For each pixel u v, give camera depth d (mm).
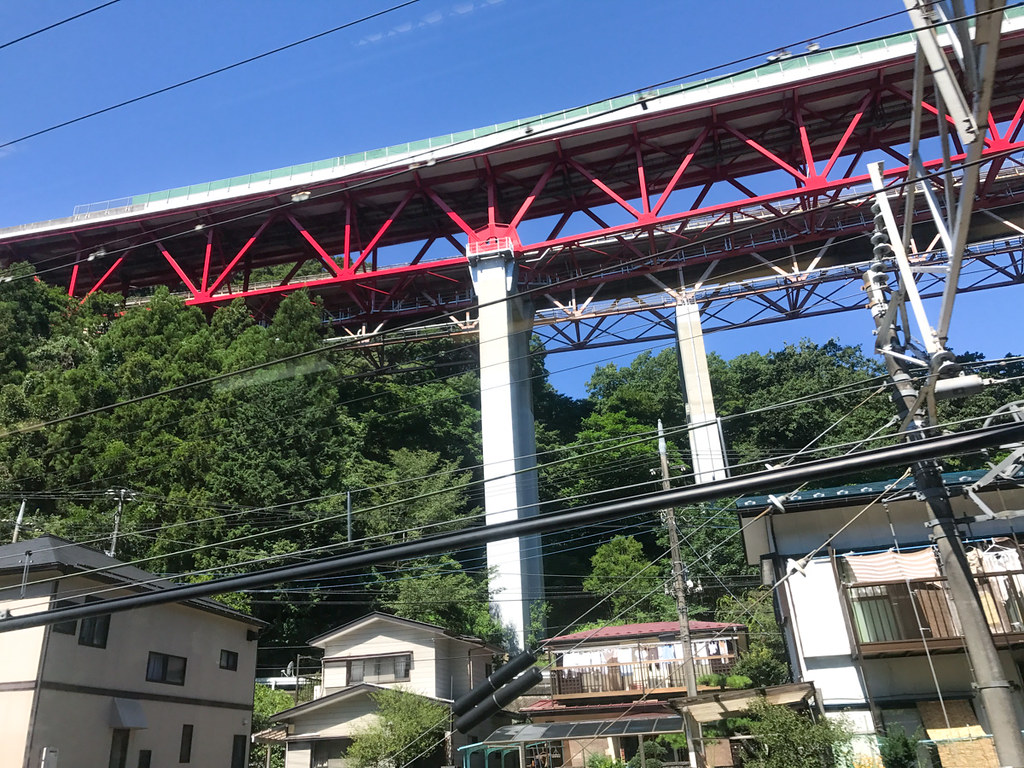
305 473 30500
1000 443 6164
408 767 20234
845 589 17562
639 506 6996
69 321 41750
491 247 42344
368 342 42344
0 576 17188
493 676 12719
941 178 38406
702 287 42750
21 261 52062
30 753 15469
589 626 38062
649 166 46781
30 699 15859
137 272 56375
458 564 31734
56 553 17312
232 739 22656
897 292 9773
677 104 40844
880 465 6422
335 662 24688
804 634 18359
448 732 21250
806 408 47938
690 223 44781
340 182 45000
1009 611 17031
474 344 41844
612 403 53469
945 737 16156
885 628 17672
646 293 47562
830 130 44719
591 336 46812
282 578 7961
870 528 19188
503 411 38188
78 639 17297
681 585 19094
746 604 33969
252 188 46656
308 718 23203
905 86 40344
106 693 17844
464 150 43781
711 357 53969
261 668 31734
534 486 39562
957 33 6215
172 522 27734
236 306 43062
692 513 38312
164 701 19750
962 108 6266
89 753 17031
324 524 30719
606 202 49312
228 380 32594
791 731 14125
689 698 16094
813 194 39625
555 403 57812
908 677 17469
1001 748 8156
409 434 45594
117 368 33469
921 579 16906
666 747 23906
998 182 40531
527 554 35312
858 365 50812
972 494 10883
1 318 36312
